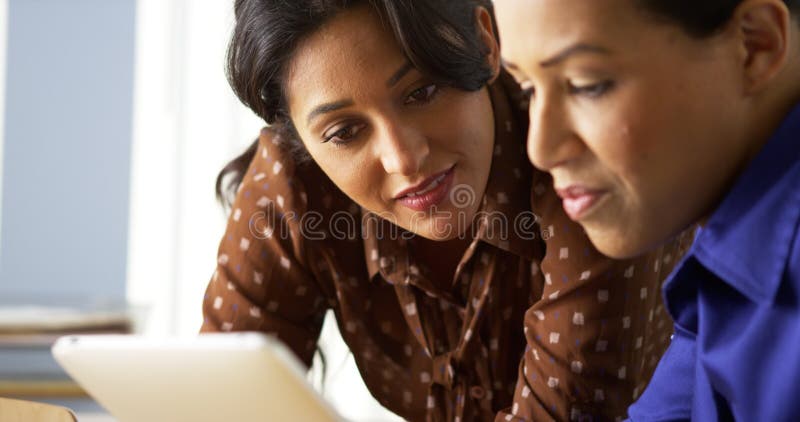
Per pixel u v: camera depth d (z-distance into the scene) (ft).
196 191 10.50
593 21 2.36
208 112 10.44
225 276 4.38
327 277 4.42
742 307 2.74
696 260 2.81
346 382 10.14
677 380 3.30
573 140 2.53
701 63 2.42
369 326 4.52
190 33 10.44
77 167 10.55
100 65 10.48
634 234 2.56
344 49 3.45
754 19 2.43
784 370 2.54
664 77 2.40
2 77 10.44
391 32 3.43
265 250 4.31
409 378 4.59
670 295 3.00
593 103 2.45
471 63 3.53
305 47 3.51
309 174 4.33
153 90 10.48
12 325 8.56
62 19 10.46
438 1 3.46
